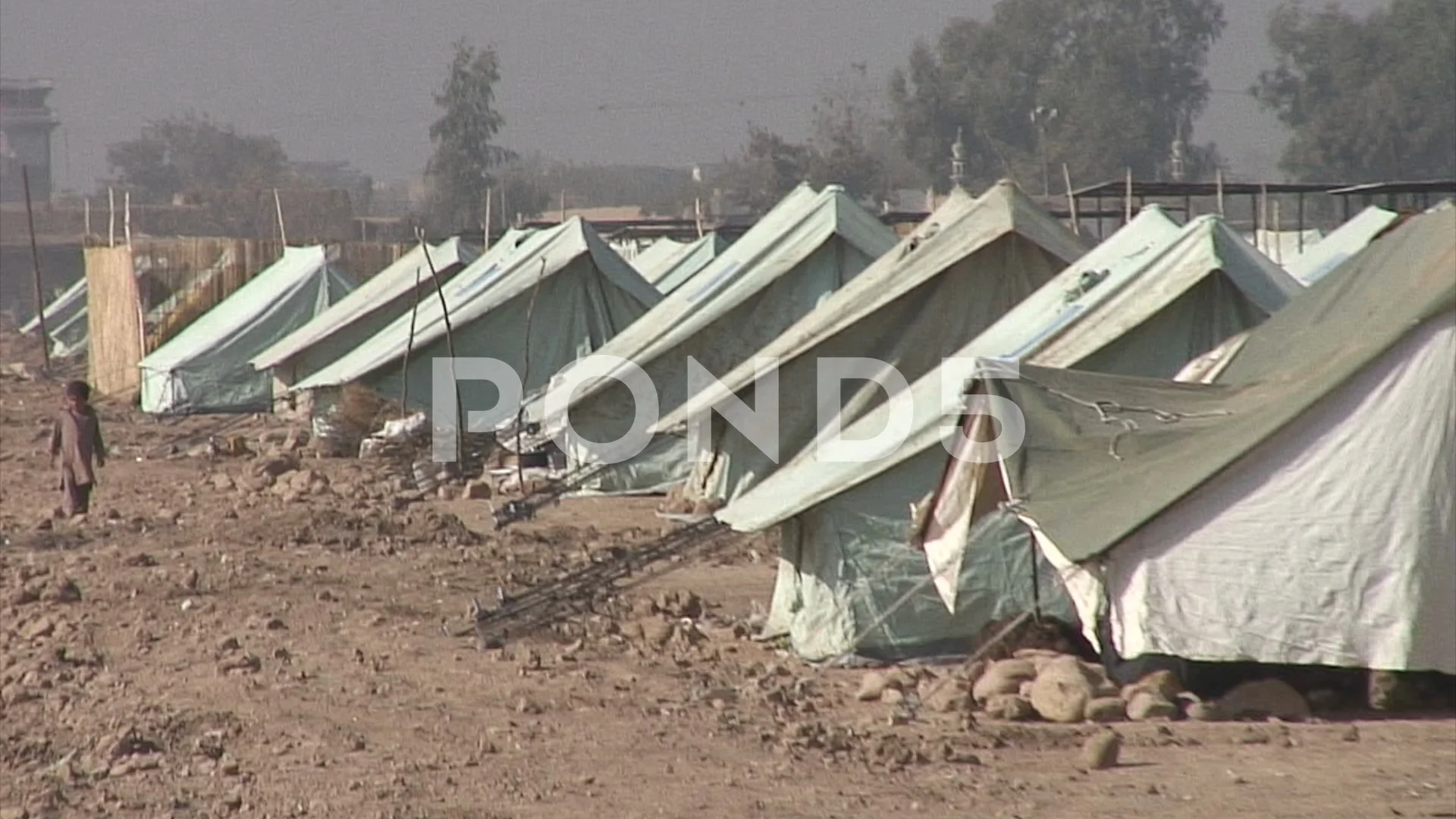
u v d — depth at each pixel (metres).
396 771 39.75
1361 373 42.56
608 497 87.38
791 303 86.38
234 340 139.00
